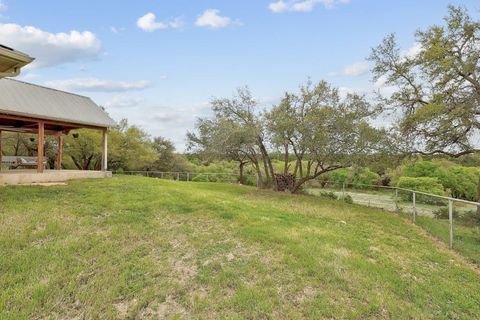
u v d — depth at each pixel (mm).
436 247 6109
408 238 6656
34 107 10086
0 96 9562
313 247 4742
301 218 7355
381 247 5531
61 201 6672
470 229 6531
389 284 3746
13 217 5172
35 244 4152
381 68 12617
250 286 3410
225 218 6211
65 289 3105
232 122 14758
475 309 3406
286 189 15227
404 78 12266
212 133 15086
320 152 12695
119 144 22922
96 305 2902
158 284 3369
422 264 4867
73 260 3746
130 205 6633
